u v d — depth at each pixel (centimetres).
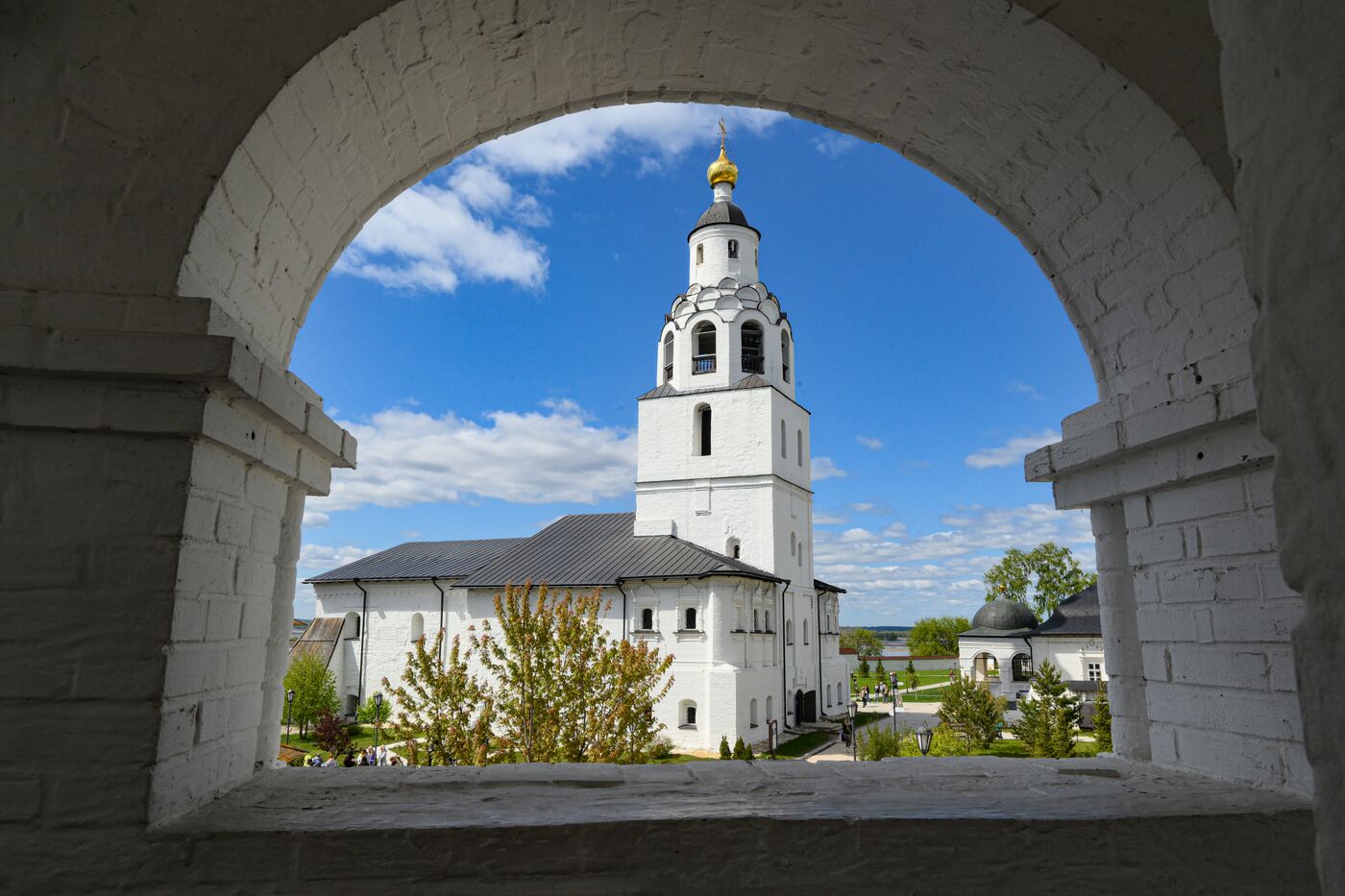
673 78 395
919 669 8331
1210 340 345
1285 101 101
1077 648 4459
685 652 3183
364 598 4419
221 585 305
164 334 270
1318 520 96
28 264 275
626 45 368
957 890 282
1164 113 316
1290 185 100
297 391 360
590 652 1645
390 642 4331
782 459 3909
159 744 263
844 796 319
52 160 277
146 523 270
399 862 268
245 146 288
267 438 332
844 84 391
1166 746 364
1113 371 407
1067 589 6038
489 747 1566
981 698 2881
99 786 258
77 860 255
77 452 270
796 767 373
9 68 275
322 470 405
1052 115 353
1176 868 287
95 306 271
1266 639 313
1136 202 355
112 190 279
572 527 4009
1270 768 312
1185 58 311
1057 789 329
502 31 337
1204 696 342
